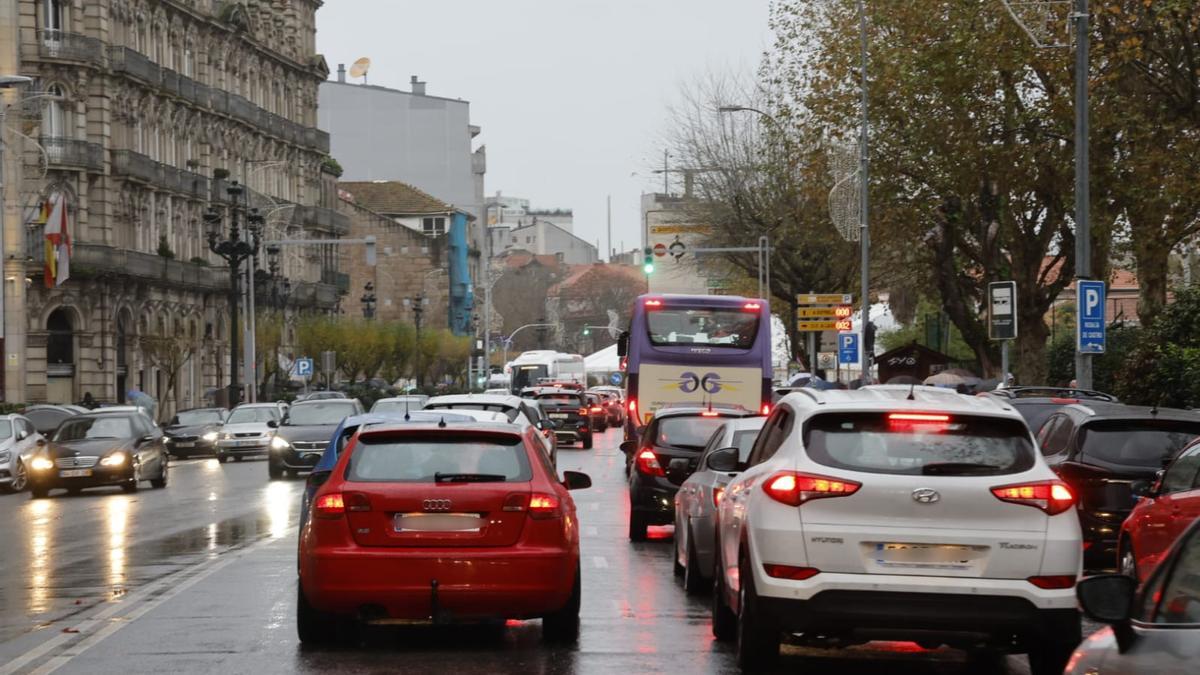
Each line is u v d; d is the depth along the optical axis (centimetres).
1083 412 4334
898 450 2489
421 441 2970
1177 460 3459
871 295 17238
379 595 2823
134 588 4044
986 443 2500
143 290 17438
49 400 16000
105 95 16512
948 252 9994
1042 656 2553
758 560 2497
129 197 17175
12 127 14850
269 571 4362
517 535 2878
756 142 16525
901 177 9969
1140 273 9106
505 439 3002
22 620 3475
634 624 3319
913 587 2425
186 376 18825
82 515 7019
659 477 5144
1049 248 10931
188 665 2802
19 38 15750
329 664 2806
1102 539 4162
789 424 2638
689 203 17038
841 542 2444
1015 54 8531
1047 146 8994
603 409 18125
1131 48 7231
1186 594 1394
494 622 3372
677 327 8725
